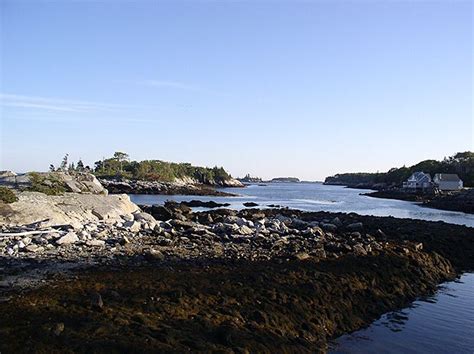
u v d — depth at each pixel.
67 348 7.37
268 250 16.97
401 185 135.75
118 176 116.38
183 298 10.21
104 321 8.47
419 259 18.42
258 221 29.03
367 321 12.51
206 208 53.62
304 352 9.59
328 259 15.79
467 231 29.38
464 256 22.36
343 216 38.97
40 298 9.59
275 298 11.41
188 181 147.50
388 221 34.25
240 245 18.05
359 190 149.88
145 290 10.52
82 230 18.81
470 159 126.25
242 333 9.16
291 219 34.00
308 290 12.39
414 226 30.86
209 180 164.62
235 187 172.25
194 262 14.02
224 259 14.69
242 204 63.53
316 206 64.31
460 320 12.98
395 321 12.73
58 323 8.03
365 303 13.33
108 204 28.80
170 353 7.68
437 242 23.34
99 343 7.57
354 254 16.95
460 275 19.09
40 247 15.26
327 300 12.38
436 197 85.94
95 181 39.72
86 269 12.42
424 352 10.66
